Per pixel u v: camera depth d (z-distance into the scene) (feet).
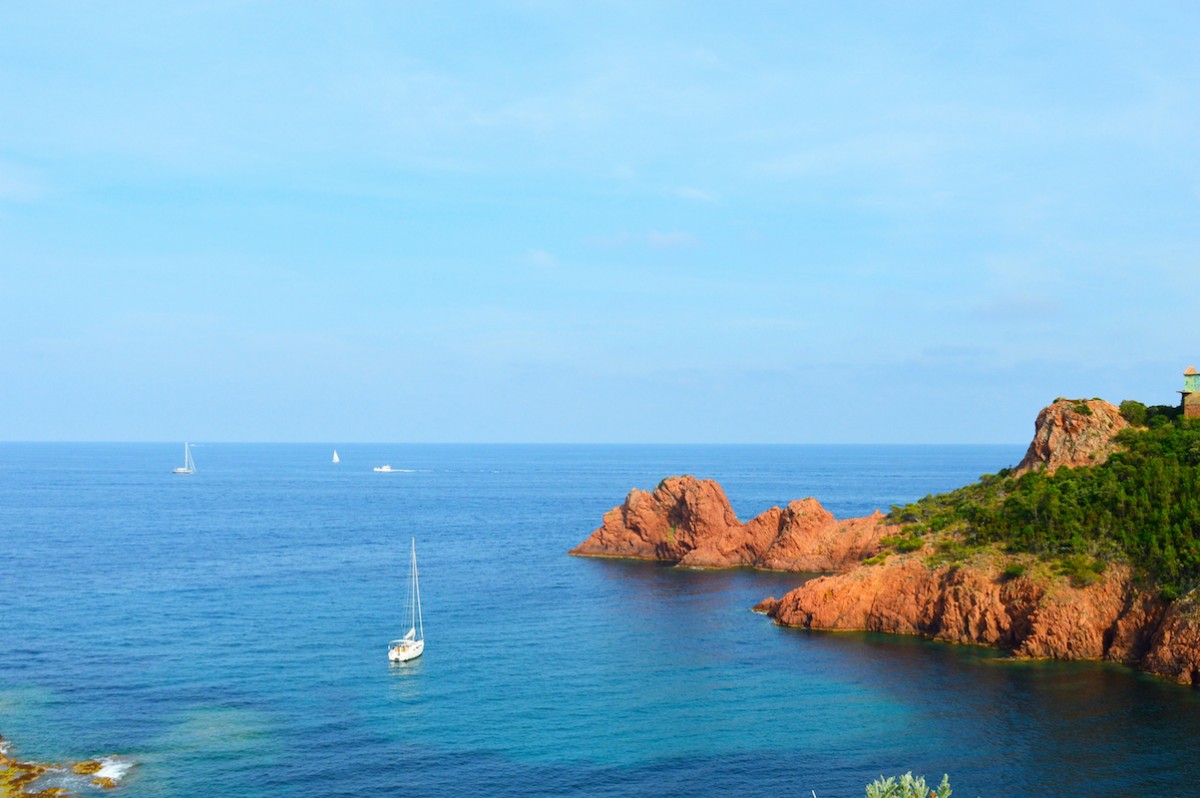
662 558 643.04
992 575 369.50
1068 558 355.15
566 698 308.60
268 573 567.59
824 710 291.17
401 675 336.90
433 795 231.09
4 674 334.03
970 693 302.04
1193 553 322.34
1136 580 336.90
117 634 396.78
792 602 423.64
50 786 234.79
